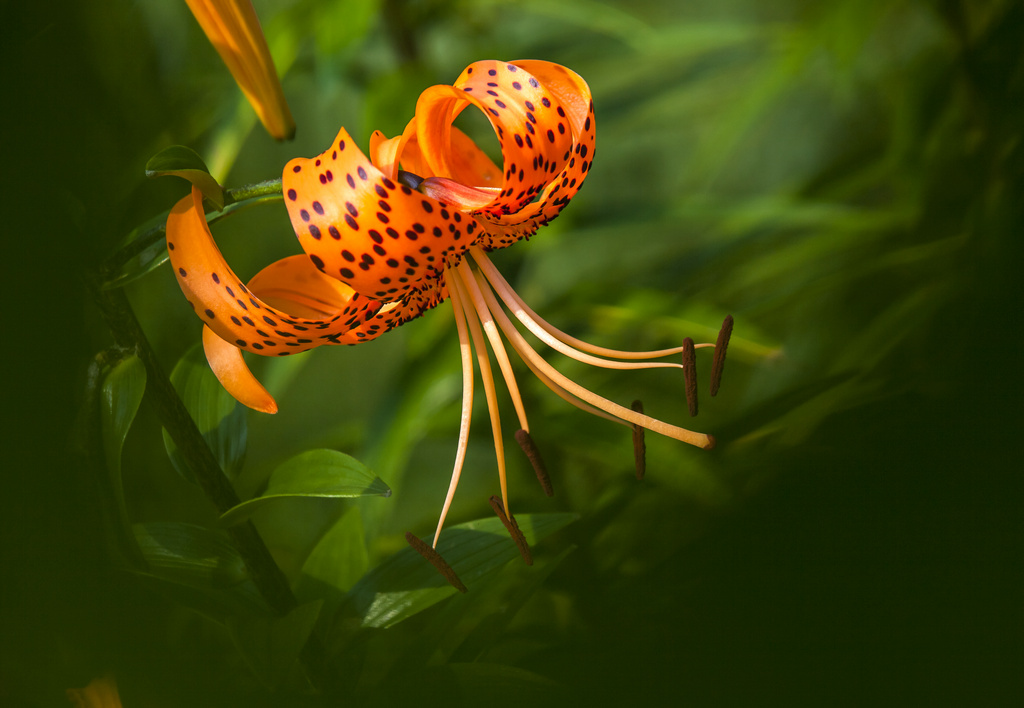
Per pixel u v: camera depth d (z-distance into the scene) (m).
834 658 0.74
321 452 0.74
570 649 0.77
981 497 0.74
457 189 0.75
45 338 0.72
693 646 0.75
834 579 0.74
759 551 0.75
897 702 0.73
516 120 0.75
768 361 0.90
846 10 0.89
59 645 0.72
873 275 0.90
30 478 0.72
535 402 0.90
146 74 0.88
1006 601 0.73
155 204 0.86
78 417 0.72
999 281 0.78
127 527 0.73
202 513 0.90
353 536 0.79
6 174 0.72
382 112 0.91
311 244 0.73
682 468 0.83
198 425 0.77
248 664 0.73
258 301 0.74
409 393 0.87
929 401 0.75
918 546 0.74
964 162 0.87
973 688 0.73
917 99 0.90
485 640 0.77
